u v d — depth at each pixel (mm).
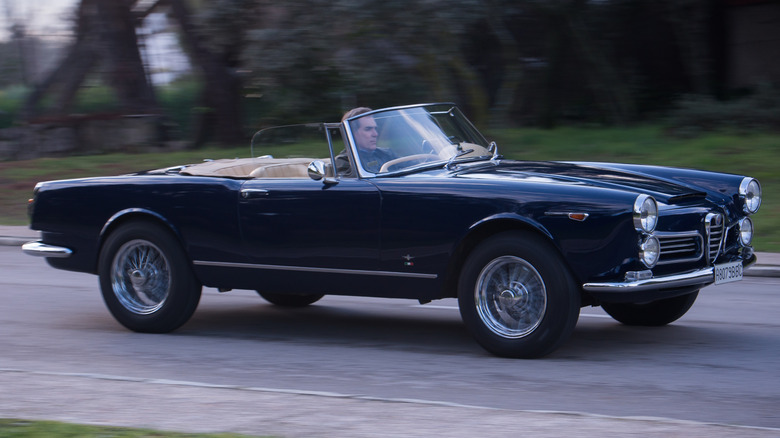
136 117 33438
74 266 10430
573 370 7961
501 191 8094
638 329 9945
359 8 22266
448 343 9406
